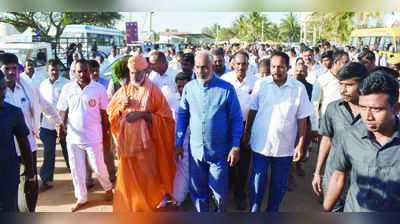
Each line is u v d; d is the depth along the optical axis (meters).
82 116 3.45
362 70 2.50
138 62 3.08
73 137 3.49
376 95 1.59
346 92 2.53
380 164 1.72
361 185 1.80
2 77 2.17
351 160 1.89
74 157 3.55
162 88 3.95
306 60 5.92
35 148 3.51
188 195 4.07
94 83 3.64
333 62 3.76
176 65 6.80
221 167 3.00
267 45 24.02
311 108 3.11
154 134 3.26
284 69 2.99
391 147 1.69
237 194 3.80
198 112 2.94
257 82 3.33
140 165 3.21
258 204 3.21
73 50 11.72
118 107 3.26
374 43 17.97
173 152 3.46
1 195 2.23
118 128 3.29
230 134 3.06
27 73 5.20
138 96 3.21
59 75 4.60
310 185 4.39
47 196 4.06
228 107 2.95
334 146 2.68
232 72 3.99
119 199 3.24
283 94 3.06
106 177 3.77
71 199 3.98
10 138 2.29
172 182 3.52
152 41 21.44
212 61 2.85
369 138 1.78
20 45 10.44
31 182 2.67
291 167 4.14
